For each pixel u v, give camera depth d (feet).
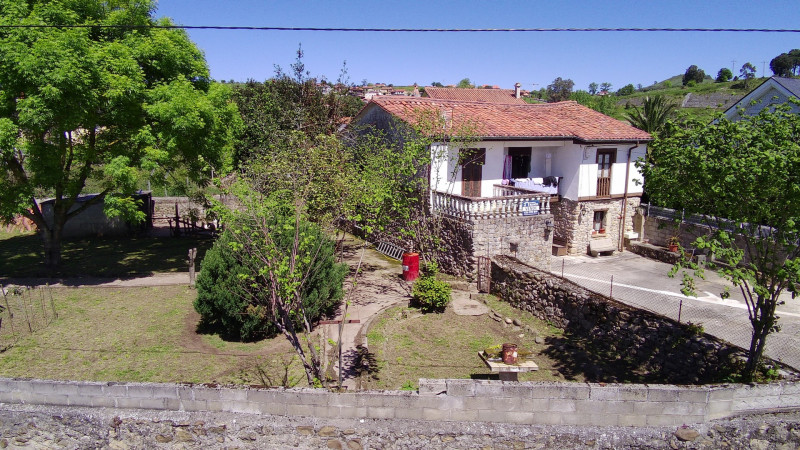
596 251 65.62
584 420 21.02
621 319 35.47
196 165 54.39
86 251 66.23
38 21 43.57
